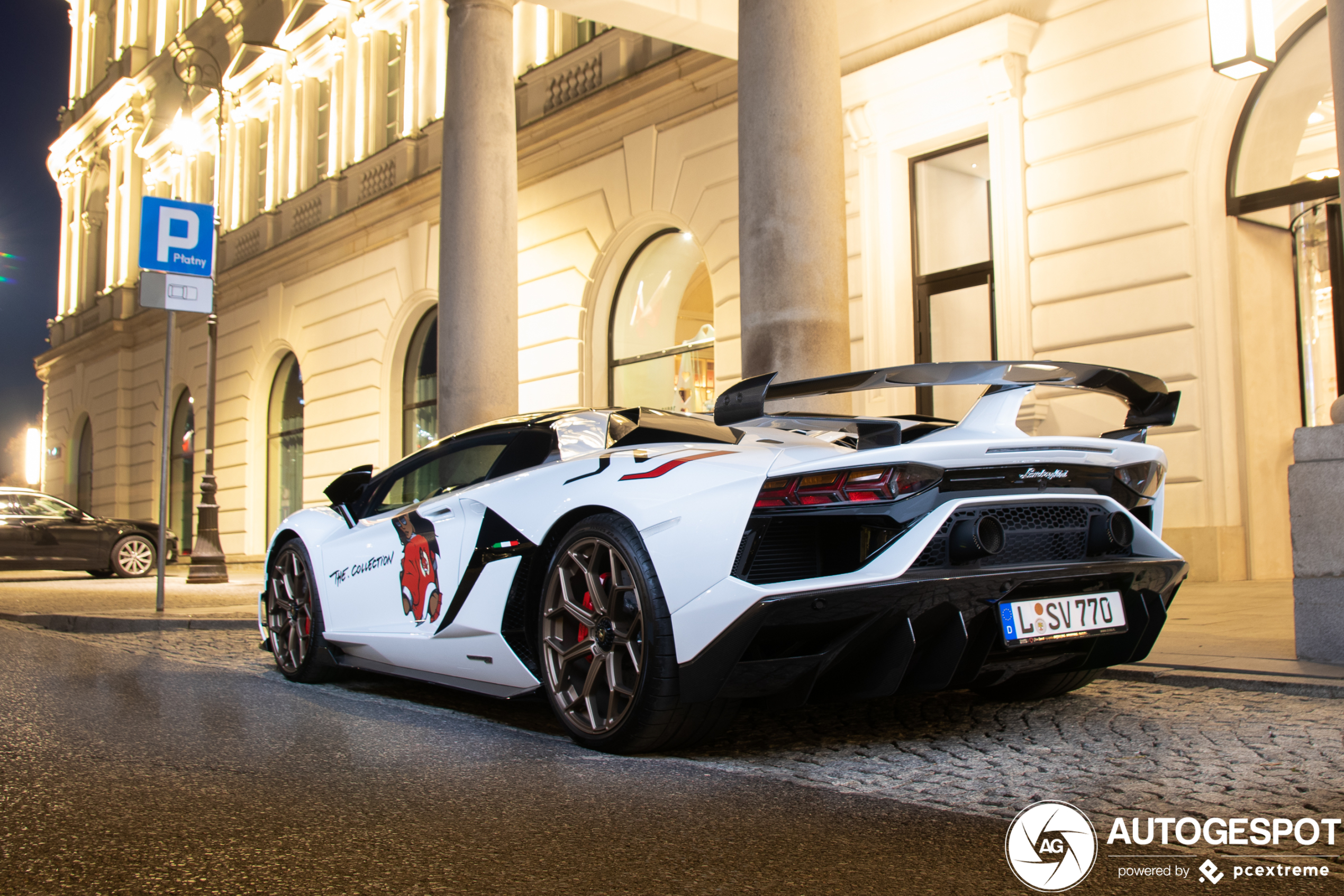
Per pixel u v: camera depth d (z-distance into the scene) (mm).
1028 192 8297
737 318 10602
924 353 9250
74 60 29188
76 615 7324
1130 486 2998
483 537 3357
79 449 27094
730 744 2922
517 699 3293
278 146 19188
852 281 9492
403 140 15320
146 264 7820
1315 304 7391
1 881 1758
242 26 20562
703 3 9469
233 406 19547
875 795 2330
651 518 2705
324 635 4242
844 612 2500
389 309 15453
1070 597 2814
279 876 1780
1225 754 2627
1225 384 7195
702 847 1936
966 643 2604
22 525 13445
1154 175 7555
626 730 2721
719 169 10805
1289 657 3842
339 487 4496
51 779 2531
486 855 1896
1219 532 7105
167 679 4457
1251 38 6254
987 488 2676
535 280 13031
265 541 19016
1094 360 7844
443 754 2830
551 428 3562
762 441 2996
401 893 1696
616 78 12016
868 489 2537
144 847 1954
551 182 12883
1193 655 3961
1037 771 2525
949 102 8773
